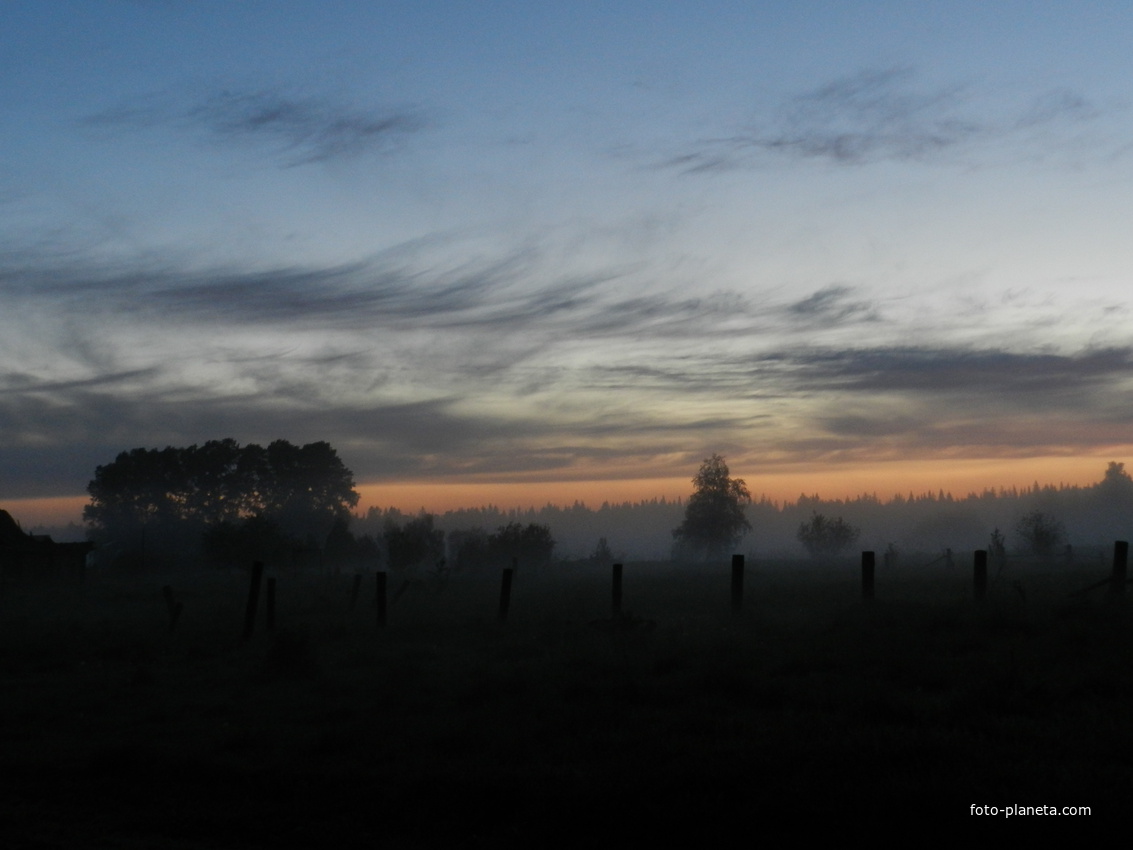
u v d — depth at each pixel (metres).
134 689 15.05
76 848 7.24
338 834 7.41
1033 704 9.90
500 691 12.39
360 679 15.04
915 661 12.85
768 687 11.38
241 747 10.35
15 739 11.59
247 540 63.16
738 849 6.68
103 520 110.75
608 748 9.23
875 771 7.78
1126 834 6.30
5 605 40.38
